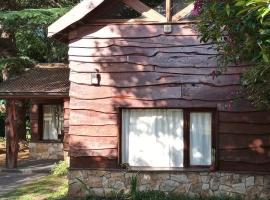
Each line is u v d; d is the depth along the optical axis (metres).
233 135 10.56
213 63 10.57
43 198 10.70
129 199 10.30
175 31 10.73
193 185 10.61
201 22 7.09
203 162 10.86
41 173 14.26
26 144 20.03
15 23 15.88
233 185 10.52
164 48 10.73
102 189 10.84
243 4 4.24
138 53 10.80
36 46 22.67
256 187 10.46
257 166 10.49
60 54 22.05
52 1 18.34
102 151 10.88
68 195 10.91
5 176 13.74
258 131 10.50
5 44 18.92
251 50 6.02
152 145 10.99
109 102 10.86
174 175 10.67
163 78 10.73
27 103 20.70
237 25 6.00
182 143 10.91
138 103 10.77
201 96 10.63
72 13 10.51
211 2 6.36
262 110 10.47
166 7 10.74
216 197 10.40
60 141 17.14
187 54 10.66
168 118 10.97
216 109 10.65
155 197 10.19
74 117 10.94
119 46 10.85
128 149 11.03
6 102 15.05
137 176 10.74
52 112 17.38
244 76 6.66
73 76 10.95
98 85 10.90
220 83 10.56
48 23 15.11
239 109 10.53
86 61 10.92
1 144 21.92
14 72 18.11
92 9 10.45
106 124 10.87
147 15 10.84
